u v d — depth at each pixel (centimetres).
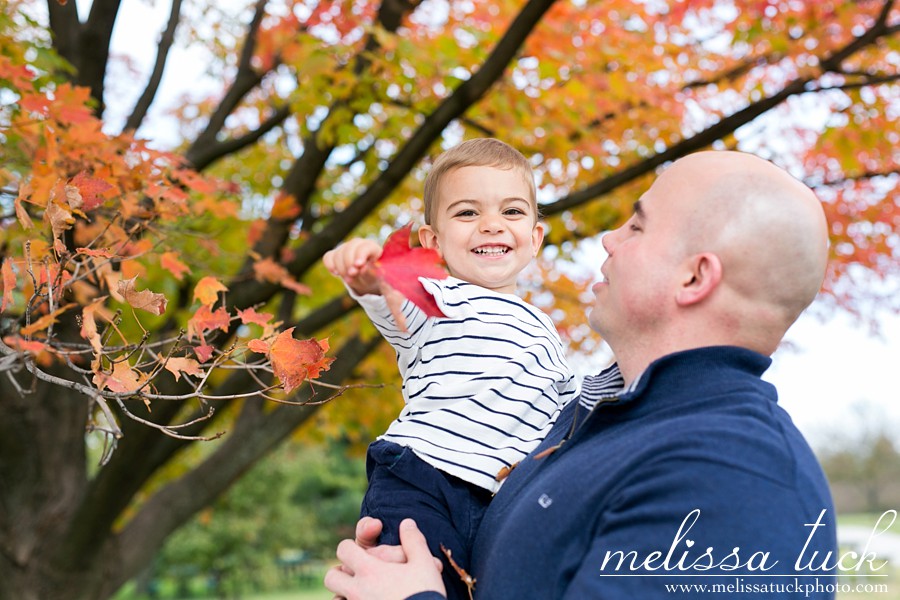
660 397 149
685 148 456
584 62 506
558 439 172
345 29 533
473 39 511
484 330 192
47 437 466
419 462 178
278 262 444
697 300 152
